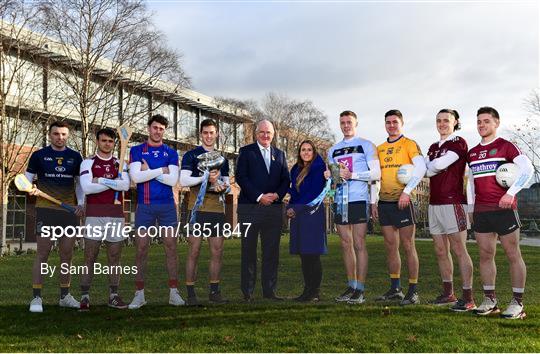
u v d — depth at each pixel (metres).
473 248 11.63
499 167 5.46
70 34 21.83
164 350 4.05
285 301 5.41
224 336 4.38
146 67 23.66
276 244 5.42
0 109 20.33
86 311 5.41
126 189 5.61
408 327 4.66
